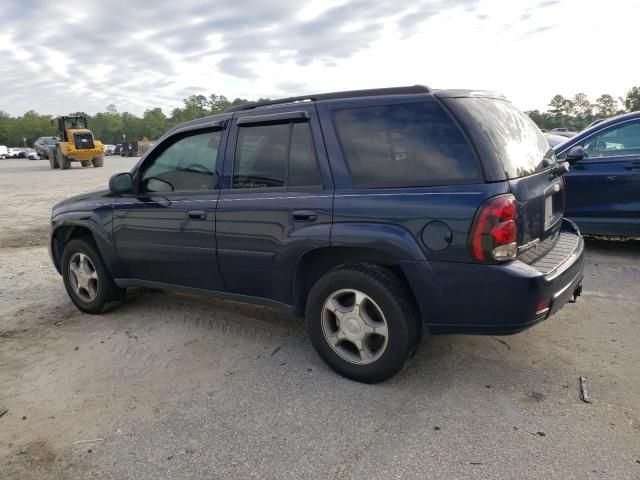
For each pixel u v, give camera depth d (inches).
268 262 140.0
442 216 112.9
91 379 140.7
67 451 109.0
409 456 100.7
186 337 165.2
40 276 250.8
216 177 152.0
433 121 119.0
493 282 110.6
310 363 142.7
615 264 222.4
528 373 131.0
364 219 122.1
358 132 127.5
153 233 165.0
